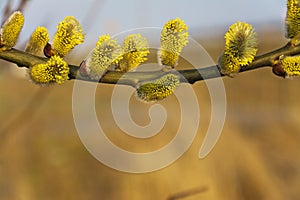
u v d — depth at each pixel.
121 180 7.78
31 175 7.76
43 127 9.01
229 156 8.17
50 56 1.62
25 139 8.12
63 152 8.51
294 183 8.16
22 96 6.39
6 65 3.10
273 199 7.91
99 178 8.08
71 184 7.98
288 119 11.11
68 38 1.60
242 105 12.57
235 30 1.59
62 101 9.72
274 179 8.27
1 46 1.59
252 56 1.59
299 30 1.64
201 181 7.40
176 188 7.19
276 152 8.98
